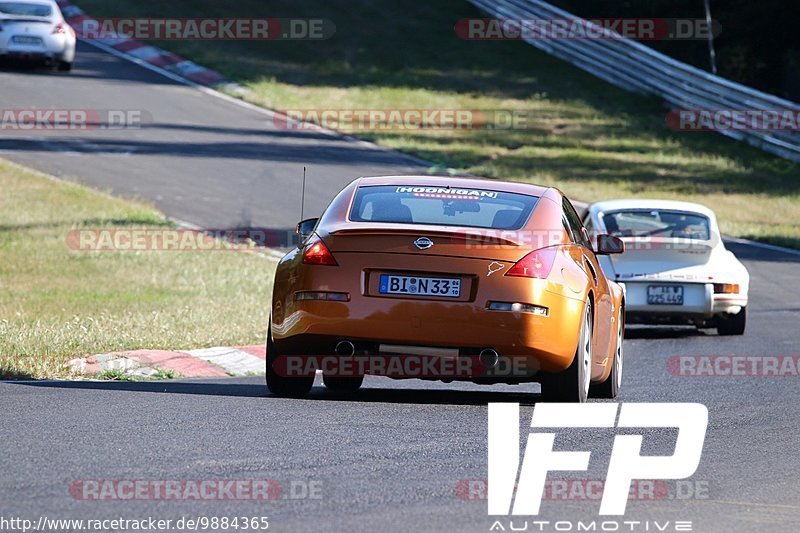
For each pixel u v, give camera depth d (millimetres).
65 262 62562
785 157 134250
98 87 126375
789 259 86188
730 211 106688
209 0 174500
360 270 29750
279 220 82062
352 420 27500
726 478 22922
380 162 109250
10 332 41094
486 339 29281
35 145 99938
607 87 158250
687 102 148250
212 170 97500
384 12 184125
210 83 138500
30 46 125250
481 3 187000
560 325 29719
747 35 181375
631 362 45219
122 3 168125
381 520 18859
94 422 26125
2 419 26234
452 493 20734
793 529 19297
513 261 29594
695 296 53938
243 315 49625
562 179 113062
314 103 136500
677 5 184250
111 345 40312
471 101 147125
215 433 25266
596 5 187625
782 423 29766
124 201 81562
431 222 30656
